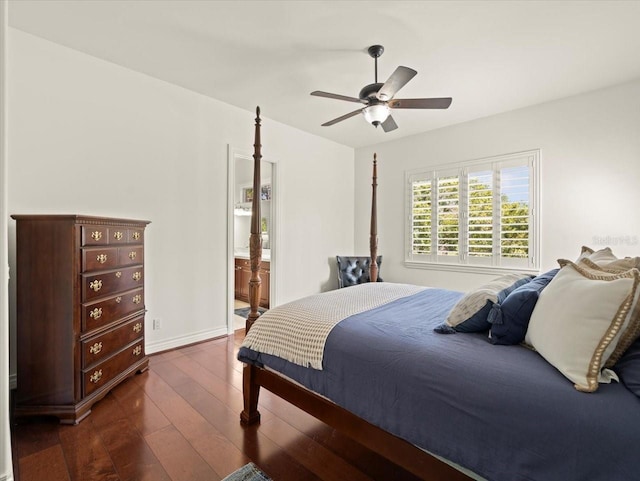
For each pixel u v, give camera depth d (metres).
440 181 4.41
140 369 2.69
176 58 2.75
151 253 3.10
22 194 2.40
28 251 2.02
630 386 0.97
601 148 3.26
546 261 3.61
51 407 1.99
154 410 2.14
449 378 1.18
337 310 1.91
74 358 2.02
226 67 2.89
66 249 2.03
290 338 1.72
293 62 2.80
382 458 1.71
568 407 0.95
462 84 3.17
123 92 2.90
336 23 2.29
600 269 1.31
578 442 0.90
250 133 3.89
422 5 2.10
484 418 1.06
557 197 3.53
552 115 3.54
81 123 2.67
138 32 2.40
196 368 2.80
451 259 4.33
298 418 2.06
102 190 2.79
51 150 2.52
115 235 2.41
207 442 1.82
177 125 3.26
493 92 3.34
